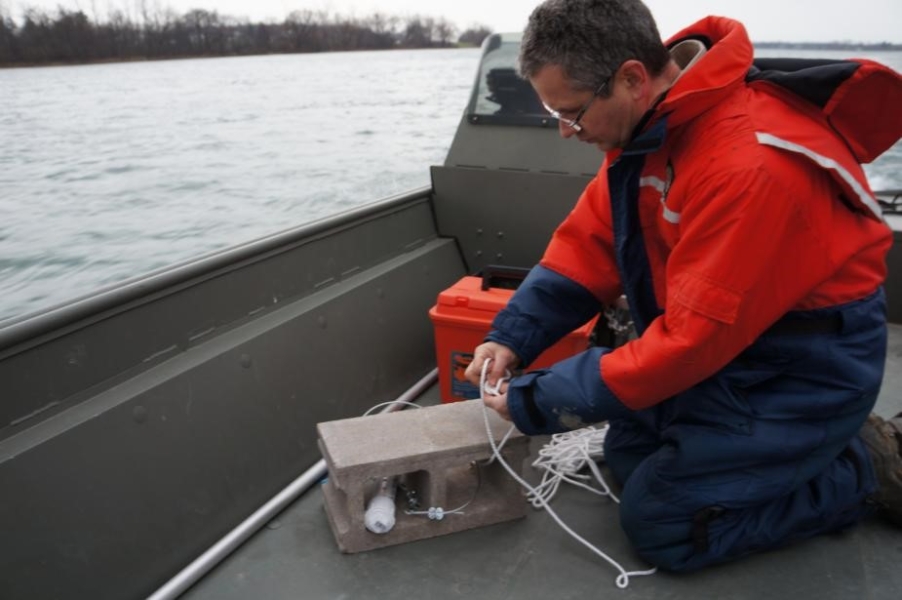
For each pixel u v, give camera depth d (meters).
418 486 1.67
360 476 1.48
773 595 1.43
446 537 1.61
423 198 2.61
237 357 1.70
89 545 1.32
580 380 1.35
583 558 1.55
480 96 2.62
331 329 2.00
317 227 2.02
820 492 1.48
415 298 2.39
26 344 1.30
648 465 1.46
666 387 1.28
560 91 1.20
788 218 1.14
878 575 1.48
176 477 1.50
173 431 1.52
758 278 1.17
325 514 1.69
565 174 2.46
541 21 1.18
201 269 1.64
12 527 1.22
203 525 1.54
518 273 2.10
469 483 1.71
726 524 1.43
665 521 1.42
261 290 1.85
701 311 1.19
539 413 1.42
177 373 1.55
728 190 1.15
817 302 1.28
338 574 1.50
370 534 1.55
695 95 1.16
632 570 1.51
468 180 2.57
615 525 1.66
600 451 1.86
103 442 1.38
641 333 1.50
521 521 1.67
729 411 1.35
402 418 1.65
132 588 1.39
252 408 1.71
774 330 1.30
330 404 1.95
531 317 1.62
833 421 1.37
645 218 1.37
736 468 1.38
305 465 1.83
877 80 1.14
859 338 1.32
